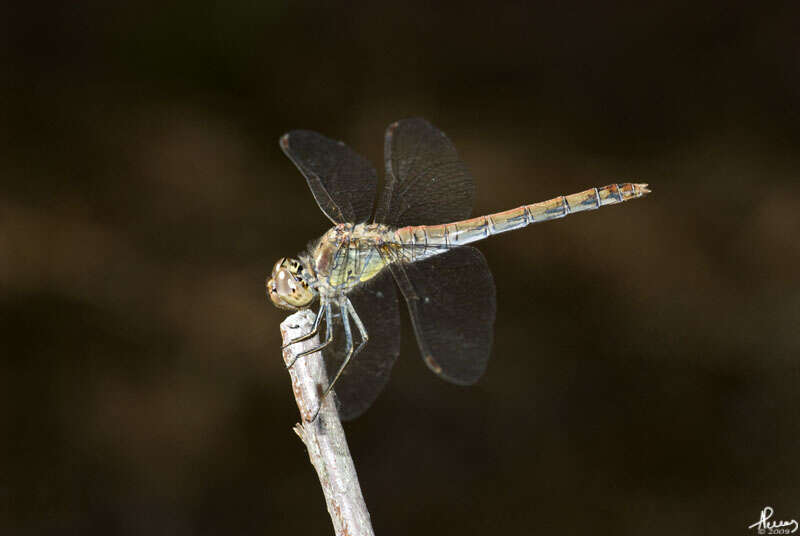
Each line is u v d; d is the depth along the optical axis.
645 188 0.52
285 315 0.58
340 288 0.52
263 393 0.57
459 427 0.57
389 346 0.51
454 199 0.52
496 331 0.59
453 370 0.51
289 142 0.52
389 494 0.56
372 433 0.57
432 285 0.52
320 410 0.51
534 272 0.64
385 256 0.52
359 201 0.52
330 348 0.51
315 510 0.56
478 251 0.52
